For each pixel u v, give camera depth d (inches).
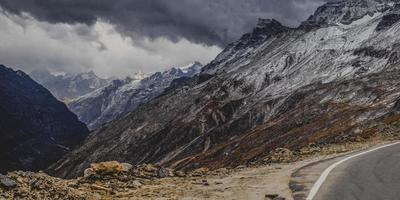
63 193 546.6
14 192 508.1
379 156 898.7
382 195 562.9
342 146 1133.1
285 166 830.5
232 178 711.7
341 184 633.6
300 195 572.1
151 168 759.7
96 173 687.7
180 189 621.6
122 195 582.6
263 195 576.7
